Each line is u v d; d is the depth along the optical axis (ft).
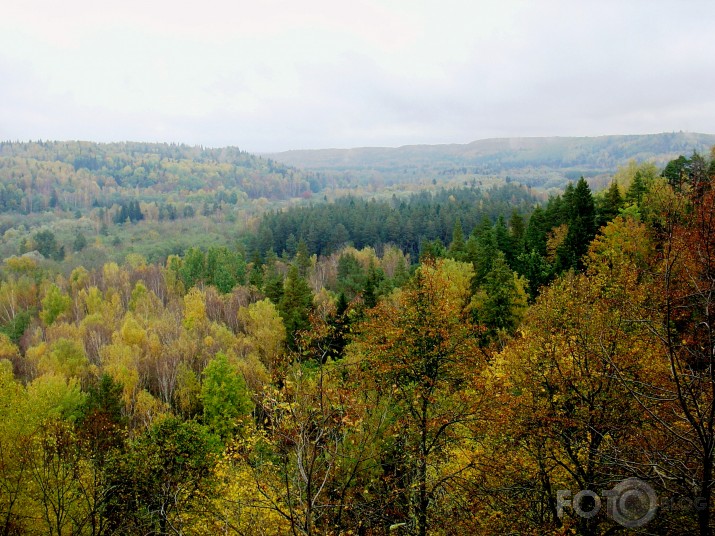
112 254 482.28
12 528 62.34
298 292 199.41
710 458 25.38
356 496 48.93
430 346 60.85
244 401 129.59
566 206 205.67
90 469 68.80
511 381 55.98
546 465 51.19
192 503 65.67
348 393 35.60
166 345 202.59
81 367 189.67
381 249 435.94
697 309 32.12
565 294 56.39
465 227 428.97
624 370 46.78
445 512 54.29
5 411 76.02
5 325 279.69
